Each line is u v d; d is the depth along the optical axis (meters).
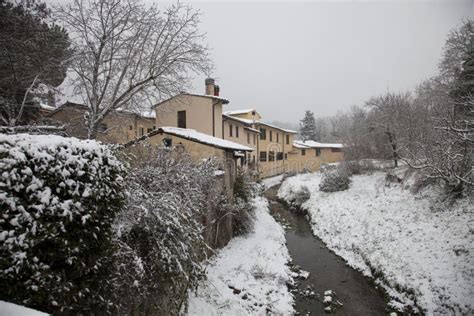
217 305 7.46
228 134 24.53
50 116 13.88
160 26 11.75
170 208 5.50
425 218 11.40
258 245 12.62
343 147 25.34
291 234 15.80
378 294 9.09
